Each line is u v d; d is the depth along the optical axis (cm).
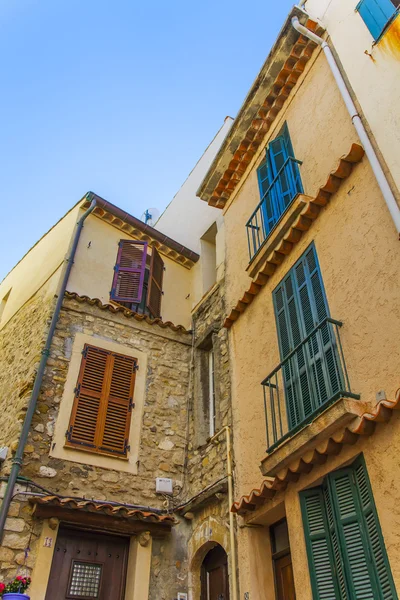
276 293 679
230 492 653
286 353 618
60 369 783
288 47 796
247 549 589
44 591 605
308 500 503
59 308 832
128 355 871
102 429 768
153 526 707
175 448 819
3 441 725
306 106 760
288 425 554
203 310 976
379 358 468
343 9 716
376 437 435
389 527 396
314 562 466
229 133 909
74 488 698
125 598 666
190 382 904
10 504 633
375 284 504
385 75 580
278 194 744
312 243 627
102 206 1026
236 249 882
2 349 970
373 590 396
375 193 544
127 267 1013
